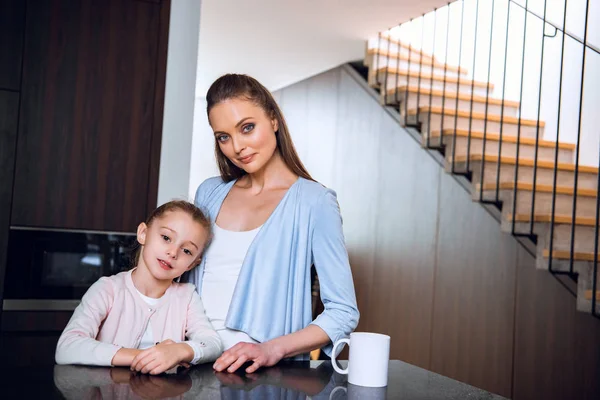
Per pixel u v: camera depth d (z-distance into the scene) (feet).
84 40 8.43
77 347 3.90
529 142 13.84
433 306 15.06
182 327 4.62
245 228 4.73
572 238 10.44
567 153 13.75
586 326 11.09
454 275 14.42
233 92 4.43
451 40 17.79
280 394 3.24
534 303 12.23
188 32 8.85
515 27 15.61
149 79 8.68
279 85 22.35
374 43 16.75
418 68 17.20
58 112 8.29
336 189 19.24
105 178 8.46
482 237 13.64
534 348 12.18
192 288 4.75
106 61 8.52
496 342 13.12
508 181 12.94
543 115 14.61
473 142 13.78
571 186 13.11
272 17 15.06
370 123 17.69
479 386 13.50
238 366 3.78
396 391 3.43
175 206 4.61
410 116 15.33
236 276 4.63
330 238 4.51
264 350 3.93
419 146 15.72
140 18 8.68
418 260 15.66
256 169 4.55
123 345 4.50
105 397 3.00
